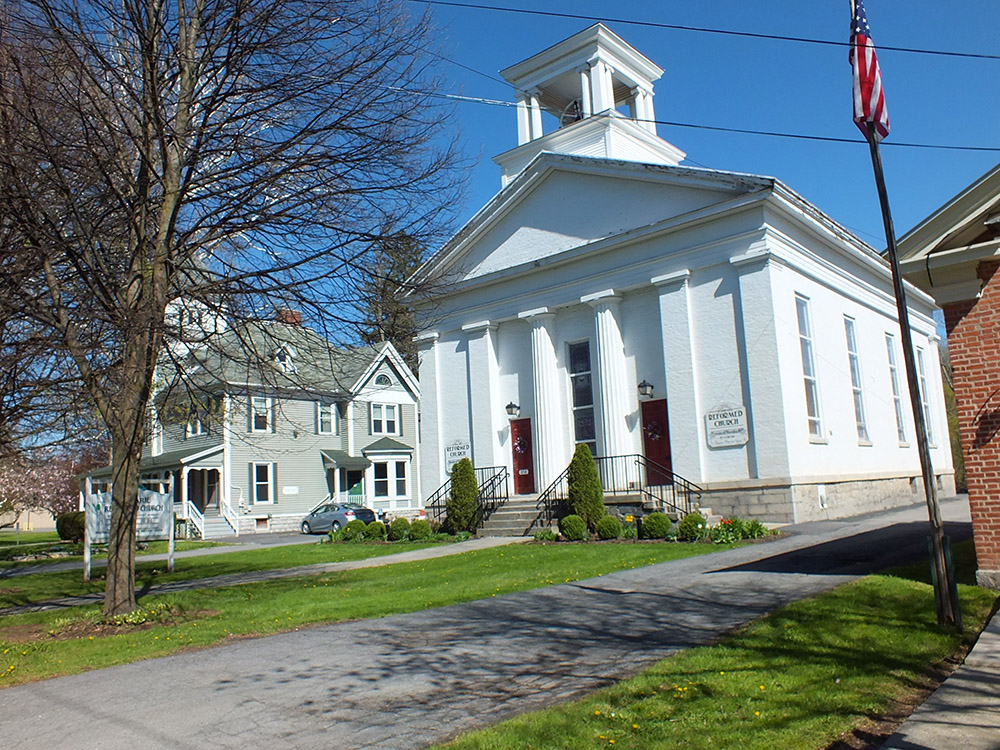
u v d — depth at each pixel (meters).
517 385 26.72
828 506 21.31
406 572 16.20
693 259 22.14
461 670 7.91
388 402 43.88
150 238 11.84
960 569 11.44
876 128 9.08
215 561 21.80
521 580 13.68
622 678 7.25
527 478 26.05
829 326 23.61
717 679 6.88
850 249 24.64
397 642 9.34
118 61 11.95
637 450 23.25
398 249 12.80
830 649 7.68
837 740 5.54
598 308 24.11
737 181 21.00
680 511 20.67
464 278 23.84
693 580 12.30
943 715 5.87
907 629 8.27
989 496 10.17
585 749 5.48
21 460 18.52
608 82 28.89
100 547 32.19
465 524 24.53
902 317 8.87
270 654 9.06
